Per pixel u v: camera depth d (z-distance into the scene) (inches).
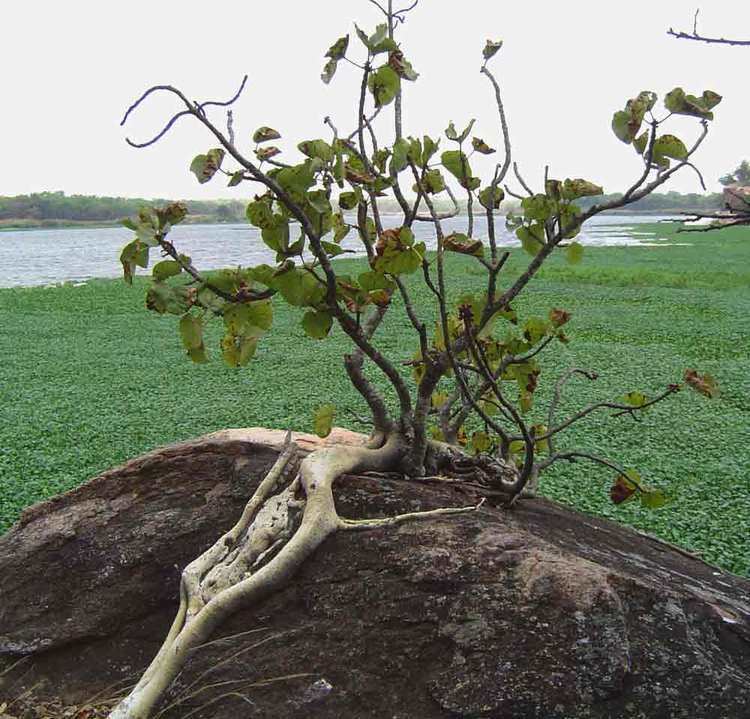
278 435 116.9
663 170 90.0
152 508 104.4
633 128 88.6
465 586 83.3
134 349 494.3
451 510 92.2
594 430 294.4
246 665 83.7
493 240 101.3
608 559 94.3
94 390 378.9
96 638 95.2
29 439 295.0
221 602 85.0
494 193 108.1
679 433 293.1
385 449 102.7
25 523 109.3
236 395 361.7
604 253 1331.2
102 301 757.9
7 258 1894.7
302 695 80.5
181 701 82.5
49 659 94.9
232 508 101.1
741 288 805.9
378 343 486.9
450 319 112.3
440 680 78.4
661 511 211.9
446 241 90.7
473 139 107.3
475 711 75.6
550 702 75.1
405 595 84.3
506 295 99.4
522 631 79.0
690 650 78.1
